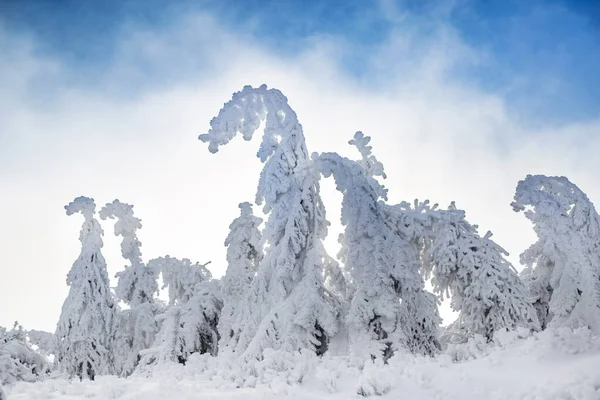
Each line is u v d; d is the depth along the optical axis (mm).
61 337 16438
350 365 10156
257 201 14086
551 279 13133
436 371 8430
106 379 9797
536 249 14414
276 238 13648
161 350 14711
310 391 8539
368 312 11836
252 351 12047
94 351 16281
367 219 12617
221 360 11898
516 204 13711
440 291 13398
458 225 13133
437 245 12984
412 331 12273
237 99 14758
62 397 8086
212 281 16281
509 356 8633
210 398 7758
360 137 14461
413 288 12305
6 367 14383
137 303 17719
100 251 17484
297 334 12203
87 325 16297
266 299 13422
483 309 12531
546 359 8016
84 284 16812
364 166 14266
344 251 14047
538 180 13609
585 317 12148
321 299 12773
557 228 12961
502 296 12156
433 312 12445
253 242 15250
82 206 17547
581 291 12547
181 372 11438
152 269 18031
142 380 9930
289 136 14117
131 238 18219
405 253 12641
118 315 17203
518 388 7316
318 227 13938
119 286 17812
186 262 17891
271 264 13469
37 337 17844
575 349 8023
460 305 13008
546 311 14352
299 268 13484
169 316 15297
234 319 14234
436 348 12414
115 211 18016
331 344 12812
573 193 13484
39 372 16078
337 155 13391
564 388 6738
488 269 12383
